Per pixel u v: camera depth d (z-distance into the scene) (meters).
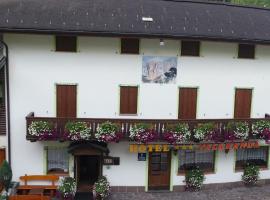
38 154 18.70
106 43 18.25
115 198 18.48
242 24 19.94
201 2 21.30
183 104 19.39
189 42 18.98
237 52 19.58
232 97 19.94
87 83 18.50
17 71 18.03
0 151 18.69
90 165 19.50
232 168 20.44
